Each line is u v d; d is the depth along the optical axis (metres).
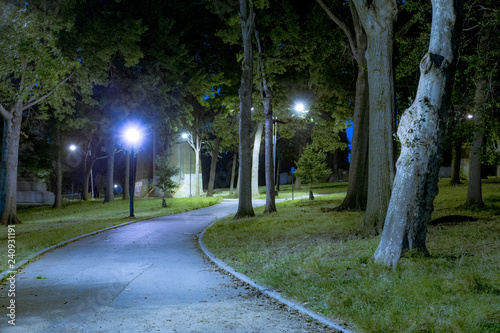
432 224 14.98
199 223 25.02
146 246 15.66
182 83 35.97
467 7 12.95
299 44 26.92
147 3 34.91
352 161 22.94
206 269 10.98
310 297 7.31
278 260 10.86
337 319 6.20
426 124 8.78
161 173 49.59
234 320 6.36
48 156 41.12
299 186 63.56
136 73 34.88
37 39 20.77
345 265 9.37
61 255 13.52
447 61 8.58
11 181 27.36
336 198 36.97
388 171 13.66
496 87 14.96
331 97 31.47
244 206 25.53
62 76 26.98
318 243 13.15
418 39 14.97
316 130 44.12
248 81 25.31
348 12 22.89
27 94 22.06
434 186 9.02
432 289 6.79
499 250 9.54
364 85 21.95
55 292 8.38
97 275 10.18
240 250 13.44
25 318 6.50
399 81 18.70
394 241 9.02
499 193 26.11
